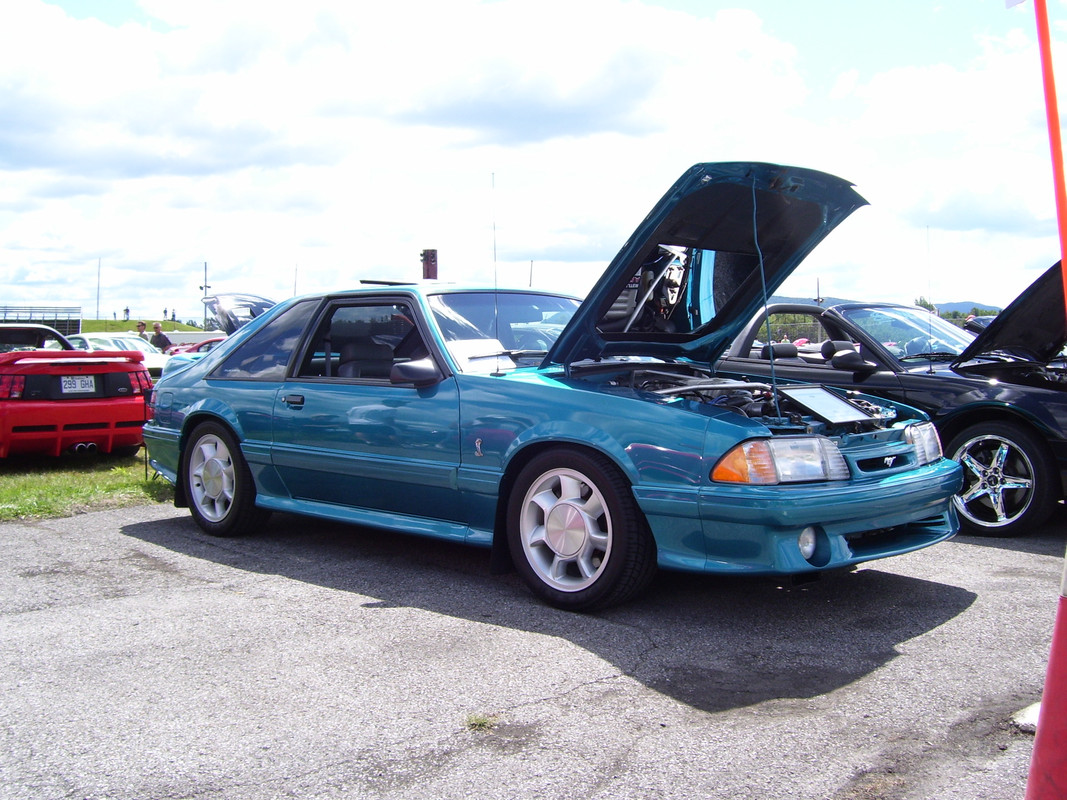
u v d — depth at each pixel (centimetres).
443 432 405
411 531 422
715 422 338
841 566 338
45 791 223
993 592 391
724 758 236
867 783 221
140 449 882
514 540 385
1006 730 250
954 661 306
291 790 222
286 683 291
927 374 552
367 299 462
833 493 333
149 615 364
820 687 285
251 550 479
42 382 746
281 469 477
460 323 440
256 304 888
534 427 376
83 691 285
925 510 374
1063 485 497
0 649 324
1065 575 168
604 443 354
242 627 348
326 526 542
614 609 368
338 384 454
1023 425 508
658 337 462
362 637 335
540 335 466
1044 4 155
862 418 389
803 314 648
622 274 391
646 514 345
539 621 354
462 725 258
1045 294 499
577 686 286
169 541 501
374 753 241
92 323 4728
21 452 749
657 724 257
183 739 251
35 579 421
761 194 395
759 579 413
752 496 323
